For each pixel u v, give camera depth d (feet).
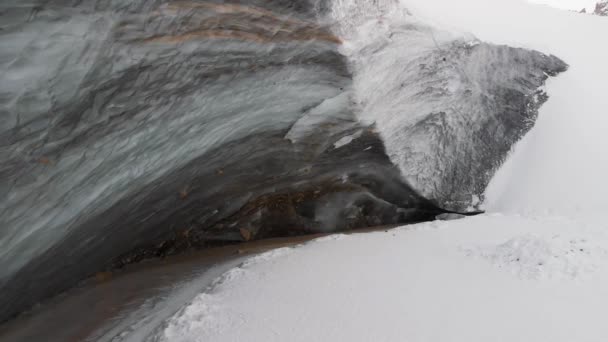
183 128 20.89
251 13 19.70
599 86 46.55
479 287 15.96
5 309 18.66
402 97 35.01
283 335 13.51
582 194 38.91
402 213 44.16
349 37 26.27
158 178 22.41
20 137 12.42
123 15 13.99
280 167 32.53
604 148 41.37
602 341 11.43
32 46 11.32
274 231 38.01
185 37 17.24
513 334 12.05
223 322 15.40
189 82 19.01
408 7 35.94
